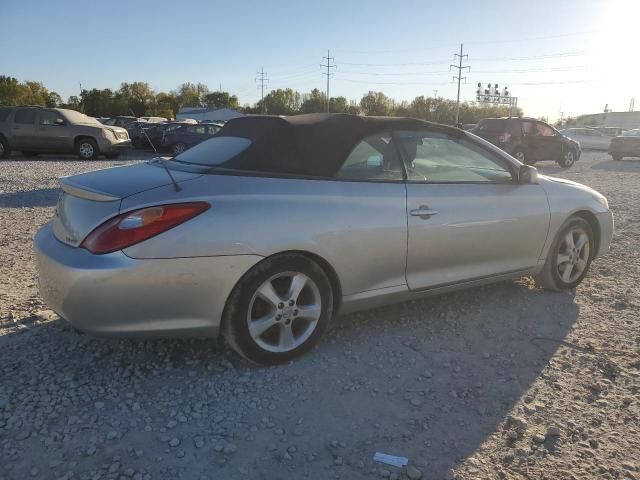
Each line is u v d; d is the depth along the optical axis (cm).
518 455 250
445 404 291
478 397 299
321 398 293
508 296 457
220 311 294
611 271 538
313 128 343
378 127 362
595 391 307
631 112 7206
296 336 329
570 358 347
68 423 262
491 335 379
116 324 276
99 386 296
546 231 436
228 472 233
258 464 239
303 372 319
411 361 338
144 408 277
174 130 2130
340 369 324
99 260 270
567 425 274
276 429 264
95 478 226
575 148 1889
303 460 243
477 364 337
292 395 294
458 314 414
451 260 381
